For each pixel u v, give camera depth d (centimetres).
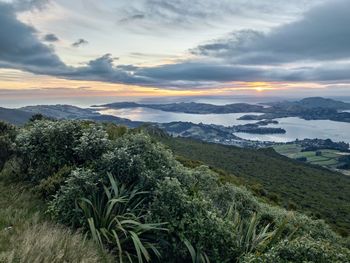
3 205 635
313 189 6875
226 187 992
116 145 822
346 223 3444
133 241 559
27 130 909
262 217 970
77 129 847
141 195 688
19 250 435
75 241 502
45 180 742
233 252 607
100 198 671
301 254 523
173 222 593
